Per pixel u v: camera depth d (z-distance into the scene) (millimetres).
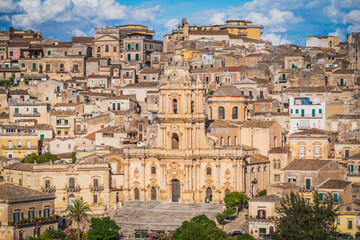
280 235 180000
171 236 194250
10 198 197750
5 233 196750
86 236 199750
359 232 194125
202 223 197125
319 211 181875
